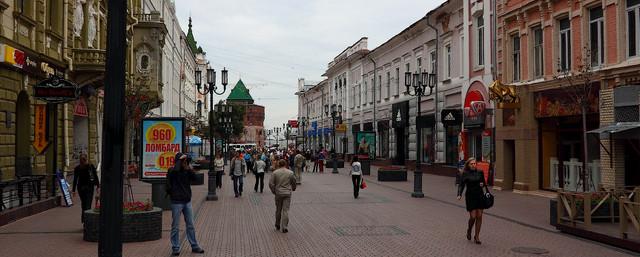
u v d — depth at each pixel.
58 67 22.45
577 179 20.72
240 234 13.38
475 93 29.17
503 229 13.95
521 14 23.62
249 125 143.50
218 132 67.12
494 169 26.14
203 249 11.34
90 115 27.48
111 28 5.66
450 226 14.55
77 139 27.02
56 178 19.22
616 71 17.77
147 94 31.23
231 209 18.77
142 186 27.66
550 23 21.69
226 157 63.03
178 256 10.60
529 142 23.09
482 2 28.77
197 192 25.38
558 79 19.83
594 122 19.84
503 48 25.11
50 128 22.36
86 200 14.88
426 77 26.23
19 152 20.05
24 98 20.00
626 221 11.27
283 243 12.13
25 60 18.92
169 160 17.03
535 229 13.91
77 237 12.43
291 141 113.69
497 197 21.72
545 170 23.08
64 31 23.14
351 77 61.25
